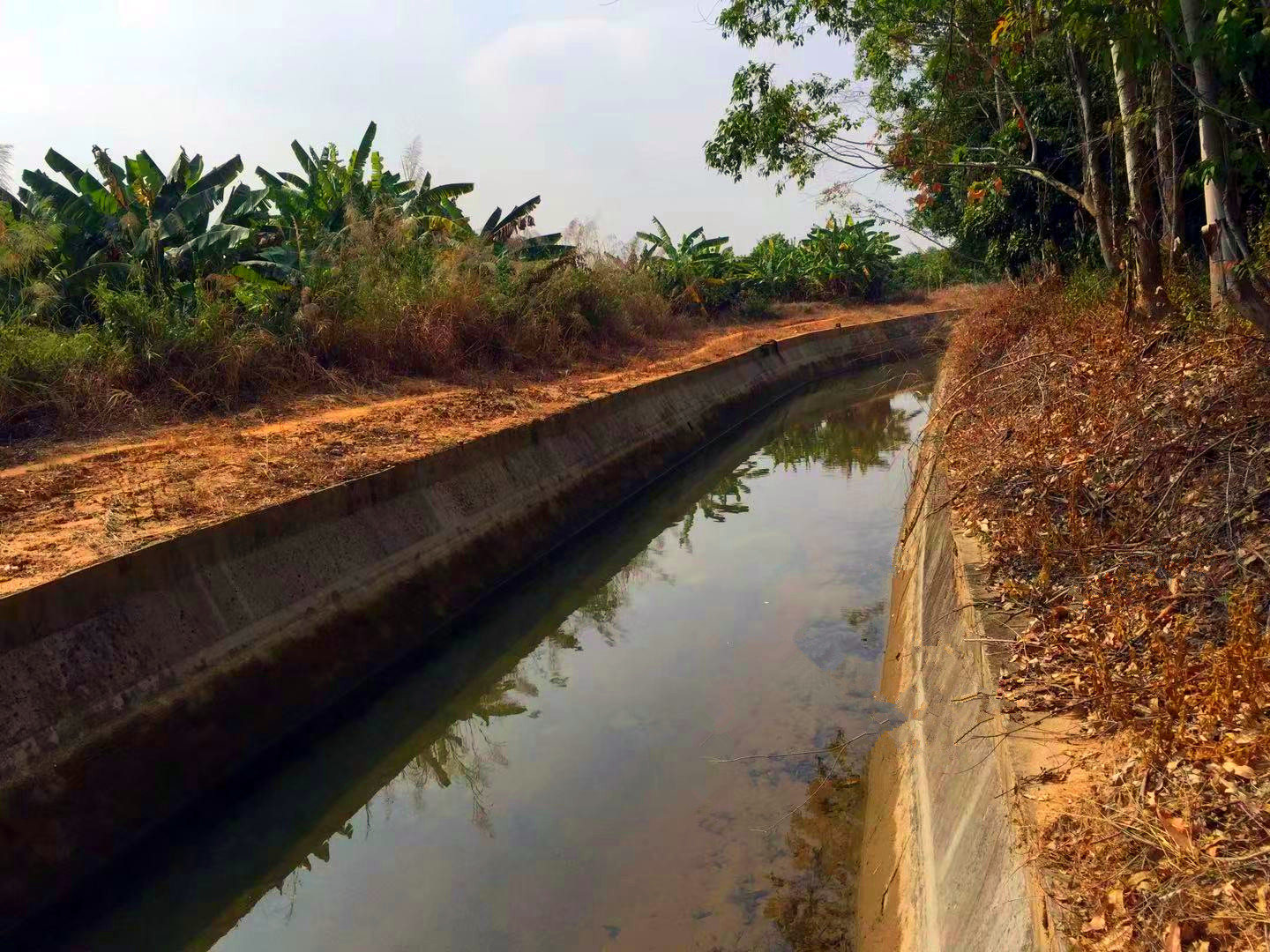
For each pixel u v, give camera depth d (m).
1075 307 11.95
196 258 15.00
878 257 40.91
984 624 5.30
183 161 16.31
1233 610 4.38
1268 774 3.33
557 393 16.25
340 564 8.81
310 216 18.83
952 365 14.88
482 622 10.00
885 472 16.67
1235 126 7.57
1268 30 5.58
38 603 5.97
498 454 12.25
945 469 9.09
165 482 9.09
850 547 12.05
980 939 3.72
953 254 23.45
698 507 14.95
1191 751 3.60
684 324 30.11
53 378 11.20
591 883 5.75
